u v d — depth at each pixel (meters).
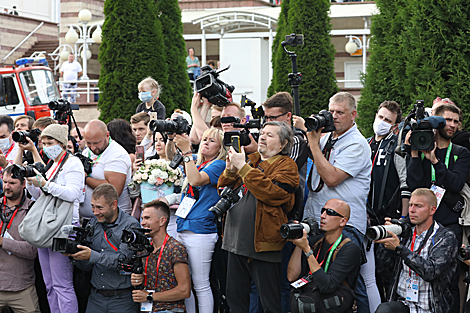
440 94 6.58
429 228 4.12
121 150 5.14
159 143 5.25
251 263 3.96
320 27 11.60
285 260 4.29
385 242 3.87
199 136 5.04
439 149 4.48
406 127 4.36
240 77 14.48
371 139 5.18
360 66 16.53
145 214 4.46
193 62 14.80
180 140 4.23
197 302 4.72
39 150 5.62
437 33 6.67
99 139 5.02
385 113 4.91
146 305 4.41
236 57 14.52
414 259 3.87
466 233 4.47
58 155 4.76
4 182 5.04
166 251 4.46
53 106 5.34
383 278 4.56
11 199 5.10
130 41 11.19
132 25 11.11
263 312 3.97
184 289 4.41
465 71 6.60
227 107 4.56
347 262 3.92
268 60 14.92
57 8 23.47
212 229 4.52
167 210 4.53
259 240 3.86
